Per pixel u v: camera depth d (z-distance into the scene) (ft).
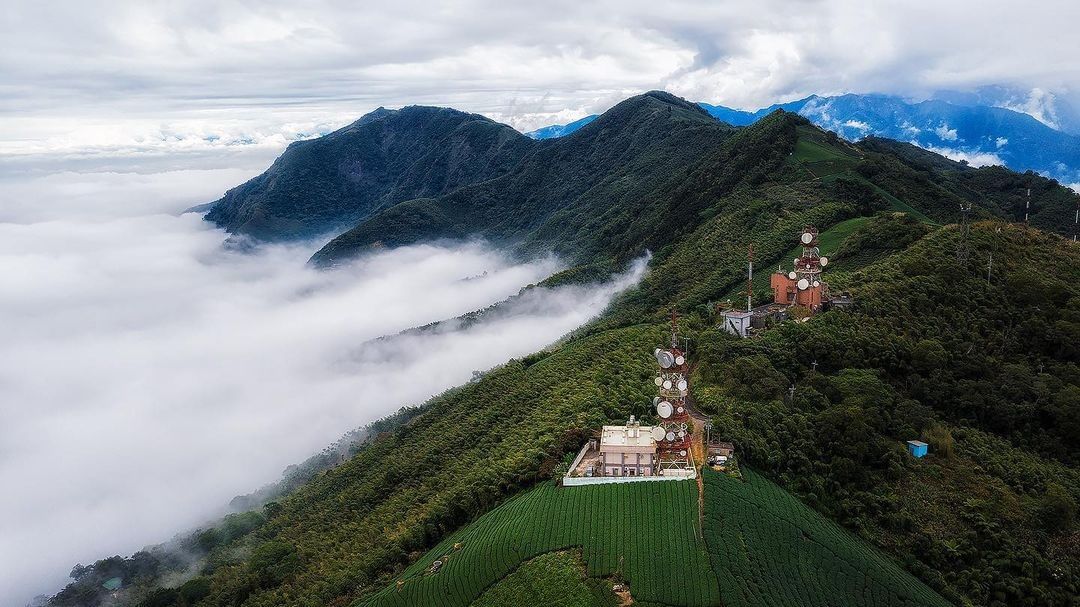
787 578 197.06
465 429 407.64
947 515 240.12
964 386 286.25
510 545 224.12
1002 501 241.55
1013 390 283.18
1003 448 266.98
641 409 297.94
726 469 243.40
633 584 193.16
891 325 319.06
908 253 373.81
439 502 310.45
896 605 200.44
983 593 217.97
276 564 346.95
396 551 287.48
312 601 284.61
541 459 280.10
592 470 262.06
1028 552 226.17
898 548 231.71
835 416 267.59
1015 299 330.34
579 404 324.60
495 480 285.84
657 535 210.79
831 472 253.85
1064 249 377.30
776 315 355.15
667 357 250.78
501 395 435.94
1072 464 261.44
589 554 208.13
